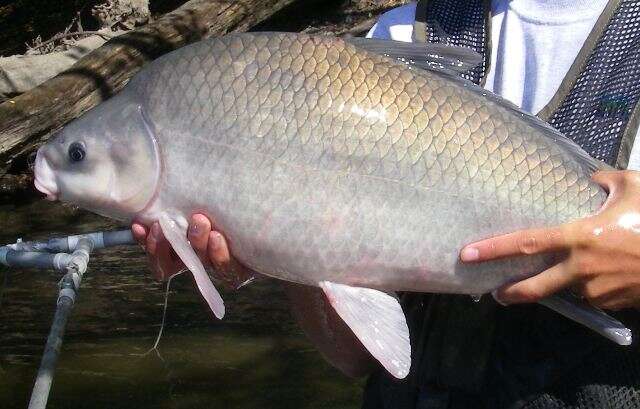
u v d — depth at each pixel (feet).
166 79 2.33
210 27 8.46
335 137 2.24
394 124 2.24
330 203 2.23
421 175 2.23
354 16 9.78
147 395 4.42
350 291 2.28
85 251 2.65
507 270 2.21
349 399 4.40
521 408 2.33
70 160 2.38
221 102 2.28
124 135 2.33
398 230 2.23
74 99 7.32
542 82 2.43
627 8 2.38
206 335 5.02
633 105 2.31
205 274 2.29
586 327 2.29
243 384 4.54
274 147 2.25
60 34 9.25
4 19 10.59
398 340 2.23
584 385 2.28
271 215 2.25
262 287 5.68
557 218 2.21
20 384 4.51
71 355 4.78
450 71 2.35
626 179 2.15
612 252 2.07
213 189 2.27
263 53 2.30
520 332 2.35
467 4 2.57
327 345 2.72
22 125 7.08
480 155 2.24
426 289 2.28
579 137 2.35
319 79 2.27
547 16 2.46
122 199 2.34
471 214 2.23
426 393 2.46
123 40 7.82
